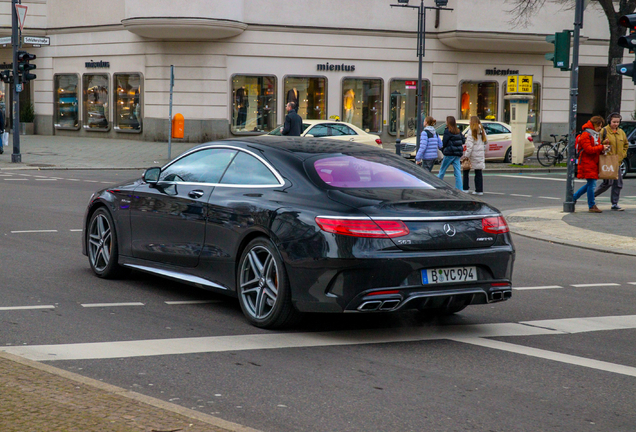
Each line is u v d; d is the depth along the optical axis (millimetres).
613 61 30656
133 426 3688
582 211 15500
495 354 5730
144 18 30156
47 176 20703
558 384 5039
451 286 5992
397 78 34469
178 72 31656
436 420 4297
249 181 6668
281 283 6035
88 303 6996
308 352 5641
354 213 5805
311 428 4117
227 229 6570
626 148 15336
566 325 6762
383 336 6188
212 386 4777
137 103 33000
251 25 31891
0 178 19656
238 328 6281
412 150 26922
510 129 29109
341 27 33281
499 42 34594
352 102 33906
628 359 5703
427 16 34562
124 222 7801
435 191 6469
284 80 32719
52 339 5746
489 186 21297
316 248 5797
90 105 34812
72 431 3590
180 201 7113
